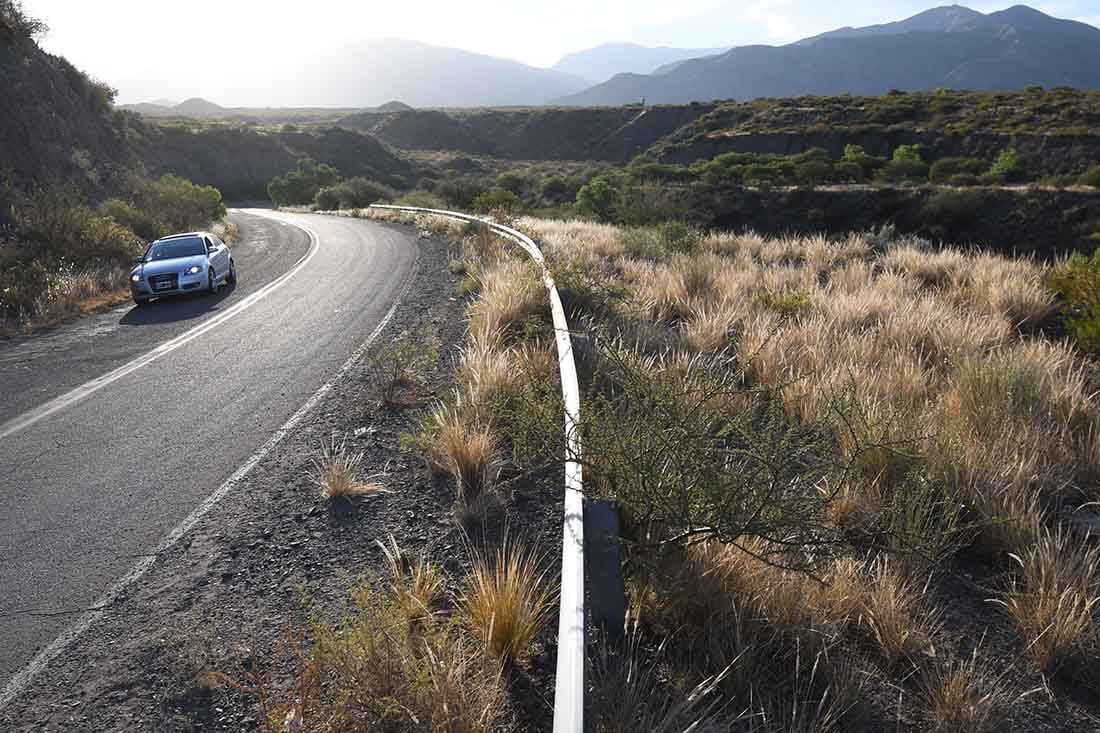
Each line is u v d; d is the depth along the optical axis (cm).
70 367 896
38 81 2739
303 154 9319
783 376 623
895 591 331
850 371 604
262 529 446
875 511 396
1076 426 513
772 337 736
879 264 1335
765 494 323
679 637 316
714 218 3906
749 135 7438
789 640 310
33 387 806
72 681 313
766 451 344
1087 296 835
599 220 3003
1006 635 322
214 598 372
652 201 2645
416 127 13788
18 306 1277
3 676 318
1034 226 3394
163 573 400
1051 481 439
